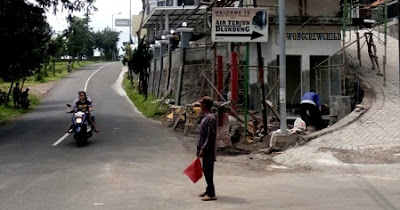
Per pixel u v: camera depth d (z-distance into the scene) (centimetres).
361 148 1163
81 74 5538
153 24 4447
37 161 1099
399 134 1255
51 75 5300
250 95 1853
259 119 1462
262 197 752
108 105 2905
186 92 2420
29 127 1877
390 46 2480
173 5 3928
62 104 3033
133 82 4222
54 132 1688
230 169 1051
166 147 1357
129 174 951
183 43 2522
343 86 1662
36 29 2081
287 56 1877
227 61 2089
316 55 1805
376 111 1495
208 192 732
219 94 1435
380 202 700
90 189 805
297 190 809
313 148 1194
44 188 809
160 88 3036
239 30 1346
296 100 1956
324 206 677
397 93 1700
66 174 940
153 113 2284
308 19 1752
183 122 1858
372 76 1948
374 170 990
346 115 1520
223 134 1295
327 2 1830
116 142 1434
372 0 2534
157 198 744
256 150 1270
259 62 1391
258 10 1345
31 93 3769
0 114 2358
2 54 2033
